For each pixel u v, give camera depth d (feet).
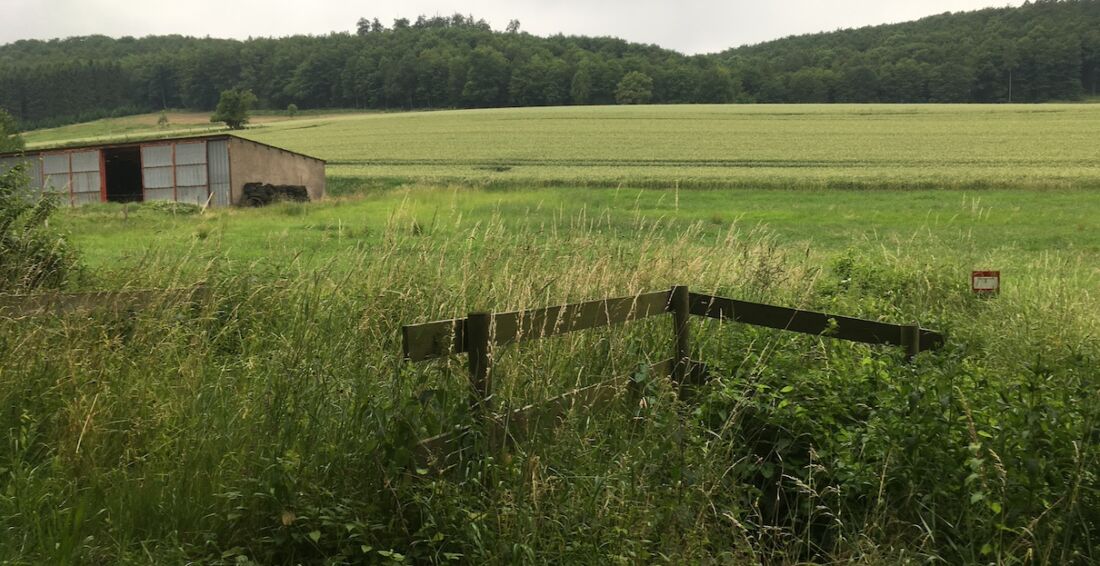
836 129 240.32
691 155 188.96
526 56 515.50
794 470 15.44
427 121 301.02
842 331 18.51
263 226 73.31
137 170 148.15
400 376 14.19
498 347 13.91
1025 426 13.84
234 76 509.35
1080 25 488.02
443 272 21.13
